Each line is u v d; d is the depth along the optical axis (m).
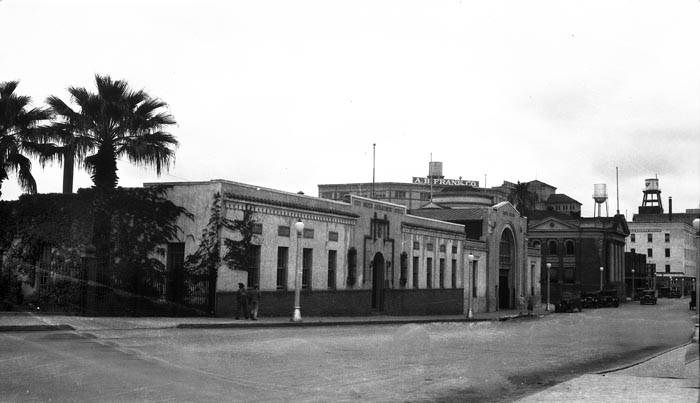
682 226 145.75
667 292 135.50
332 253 38.16
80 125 28.61
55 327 20.89
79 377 11.73
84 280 27.56
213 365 14.17
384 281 43.03
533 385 13.66
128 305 29.00
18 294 31.25
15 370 12.18
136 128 29.16
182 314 30.00
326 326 29.92
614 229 104.19
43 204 31.56
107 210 30.30
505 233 66.50
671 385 13.00
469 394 12.17
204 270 29.88
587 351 22.03
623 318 51.44
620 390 12.30
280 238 33.69
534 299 72.50
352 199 39.88
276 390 11.58
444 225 51.84
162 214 30.72
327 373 13.94
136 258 30.42
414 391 12.22
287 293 33.84
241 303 29.34
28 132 28.64
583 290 98.94
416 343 22.28
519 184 119.12
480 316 50.34
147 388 11.05
